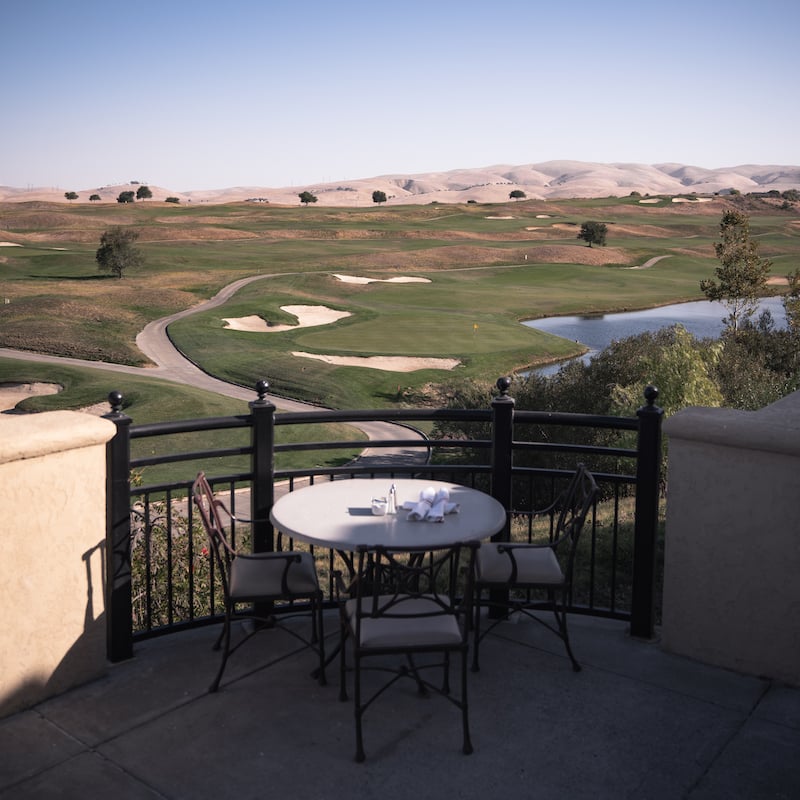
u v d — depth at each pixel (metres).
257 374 49.44
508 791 2.92
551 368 53.94
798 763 3.09
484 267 106.25
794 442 3.38
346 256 107.81
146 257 101.38
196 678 3.71
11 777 2.99
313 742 3.21
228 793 2.90
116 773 3.01
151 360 53.03
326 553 10.26
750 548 3.63
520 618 4.33
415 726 3.32
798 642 3.57
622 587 6.53
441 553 7.70
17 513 3.33
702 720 3.37
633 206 191.25
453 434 28.44
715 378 22.69
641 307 82.19
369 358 53.41
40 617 3.46
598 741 3.22
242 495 25.59
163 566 7.61
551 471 4.31
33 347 54.50
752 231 152.75
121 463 3.75
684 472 3.76
